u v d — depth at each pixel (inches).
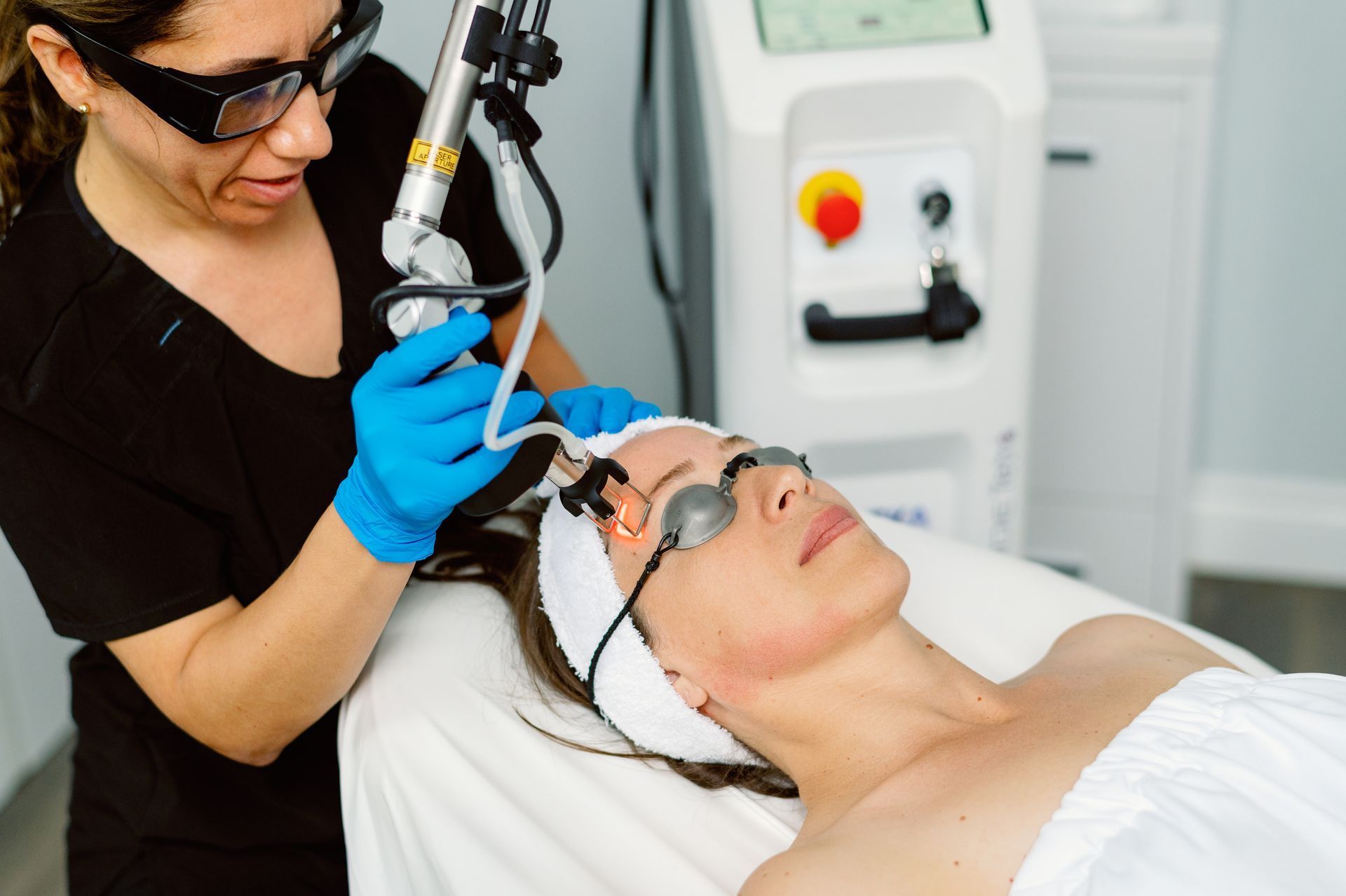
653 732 46.3
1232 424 93.7
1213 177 85.4
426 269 35.4
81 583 42.6
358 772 46.2
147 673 44.0
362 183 49.2
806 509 43.7
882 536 57.7
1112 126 72.6
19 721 80.8
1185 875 35.0
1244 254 88.5
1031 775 39.8
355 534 37.9
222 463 45.0
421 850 44.2
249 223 42.0
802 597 42.4
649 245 75.3
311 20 36.4
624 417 50.9
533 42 34.2
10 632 78.9
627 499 45.0
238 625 41.4
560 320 87.5
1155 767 38.6
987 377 61.2
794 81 56.0
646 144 81.2
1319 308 88.7
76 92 36.9
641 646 44.8
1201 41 69.2
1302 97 83.0
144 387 43.8
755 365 60.5
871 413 61.6
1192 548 96.8
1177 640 48.9
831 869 37.7
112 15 33.6
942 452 64.3
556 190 82.9
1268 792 37.5
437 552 53.4
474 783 44.3
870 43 56.9
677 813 45.6
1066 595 54.1
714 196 60.7
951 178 59.2
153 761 48.5
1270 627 90.6
